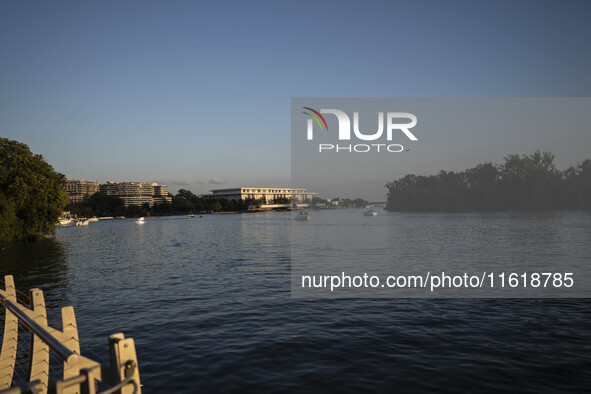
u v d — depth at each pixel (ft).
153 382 28.04
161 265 97.35
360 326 40.88
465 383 26.66
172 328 41.83
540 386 26.03
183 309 50.42
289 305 51.26
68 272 86.48
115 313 48.80
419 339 36.14
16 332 20.92
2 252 136.36
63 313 15.40
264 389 26.48
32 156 187.42
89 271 87.76
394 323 41.65
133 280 74.49
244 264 96.12
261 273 80.28
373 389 26.05
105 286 68.13
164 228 331.77
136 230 307.58
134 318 46.29
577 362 29.89
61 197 191.72
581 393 24.95
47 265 99.35
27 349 33.76
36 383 9.58
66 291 63.77
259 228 288.92
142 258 114.21
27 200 170.50
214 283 69.62
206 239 193.77
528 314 44.16
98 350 35.78
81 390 11.18
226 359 32.22
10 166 177.37
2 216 156.56
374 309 47.98
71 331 15.47
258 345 35.55
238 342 36.60
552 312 44.86
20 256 122.21
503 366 29.43
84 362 12.39
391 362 30.68
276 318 45.03
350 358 31.78
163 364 31.40
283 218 534.78
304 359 31.83
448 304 49.55
